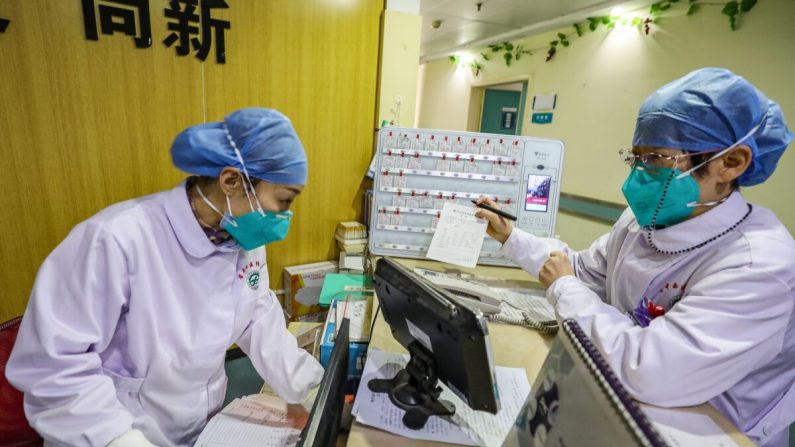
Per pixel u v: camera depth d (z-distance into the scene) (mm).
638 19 2748
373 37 1951
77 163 1463
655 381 660
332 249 2160
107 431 710
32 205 1420
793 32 1982
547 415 470
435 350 708
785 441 838
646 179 820
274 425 918
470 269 1521
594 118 3148
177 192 860
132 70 1485
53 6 1317
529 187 1509
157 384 860
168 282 837
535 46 3730
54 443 727
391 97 2020
